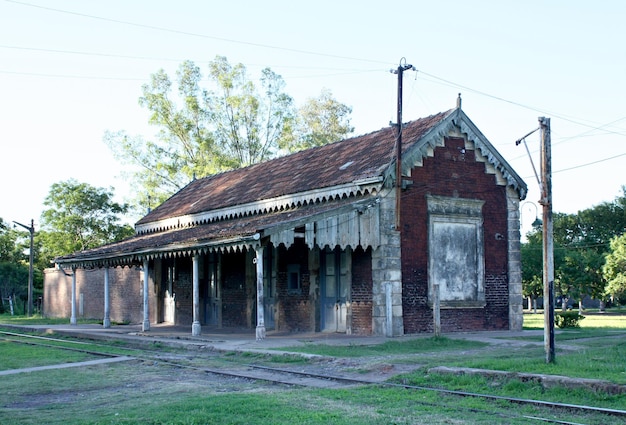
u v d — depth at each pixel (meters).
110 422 9.83
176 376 15.18
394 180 22.44
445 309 23.53
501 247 25.36
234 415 10.09
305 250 25.12
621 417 9.70
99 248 33.19
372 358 16.53
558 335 23.08
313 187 24.08
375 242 22.14
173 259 33.56
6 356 20.00
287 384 13.46
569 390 11.55
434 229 23.50
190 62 53.16
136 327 31.11
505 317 25.12
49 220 57.16
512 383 12.12
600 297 58.75
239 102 53.38
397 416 10.01
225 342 21.22
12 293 60.28
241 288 28.20
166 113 52.34
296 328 25.23
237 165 52.00
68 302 44.38
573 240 66.31
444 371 13.63
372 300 22.34
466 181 24.53
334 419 9.73
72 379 14.98
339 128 61.22
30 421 10.23
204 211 30.14
